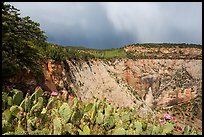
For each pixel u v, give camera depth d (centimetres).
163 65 7831
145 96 7150
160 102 7162
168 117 648
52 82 3103
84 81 4162
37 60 2034
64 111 581
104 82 4875
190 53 8281
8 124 582
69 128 544
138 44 8638
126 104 4775
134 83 7169
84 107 689
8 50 1609
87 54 5088
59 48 4059
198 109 6544
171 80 7575
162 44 8619
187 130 623
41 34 1986
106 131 596
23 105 634
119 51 7962
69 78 3744
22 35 1788
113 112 725
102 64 5691
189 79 7638
